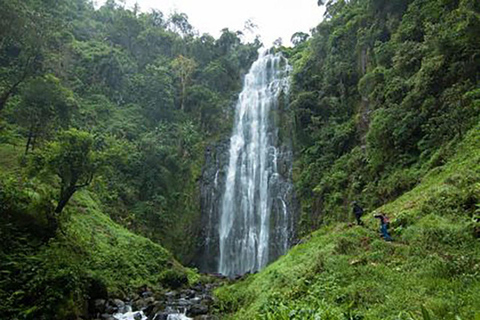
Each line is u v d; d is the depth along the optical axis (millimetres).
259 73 41906
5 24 13328
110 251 16125
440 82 16172
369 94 22703
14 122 21641
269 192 29188
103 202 22656
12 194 11305
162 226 25891
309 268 9352
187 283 17266
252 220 29047
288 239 26234
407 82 17969
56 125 18594
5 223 10484
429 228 8438
